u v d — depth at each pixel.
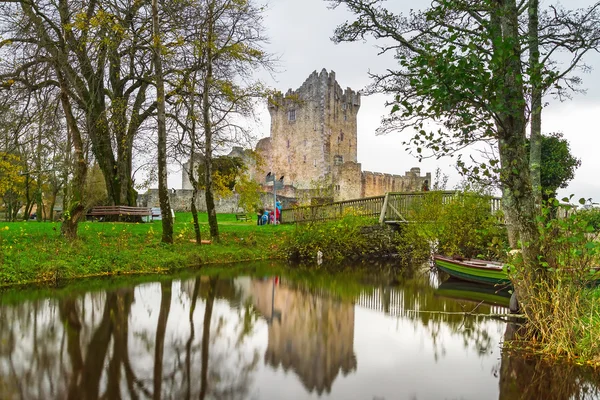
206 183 21.58
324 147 73.00
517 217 7.95
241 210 46.59
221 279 15.12
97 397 5.78
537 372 6.92
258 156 21.95
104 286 12.81
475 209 18.81
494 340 8.66
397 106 7.52
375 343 8.46
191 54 19.41
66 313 9.82
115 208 23.53
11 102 16.62
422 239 21.25
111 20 17.23
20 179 22.38
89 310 10.12
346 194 68.50
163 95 17.66
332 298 12.84
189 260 17.80
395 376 6.81
